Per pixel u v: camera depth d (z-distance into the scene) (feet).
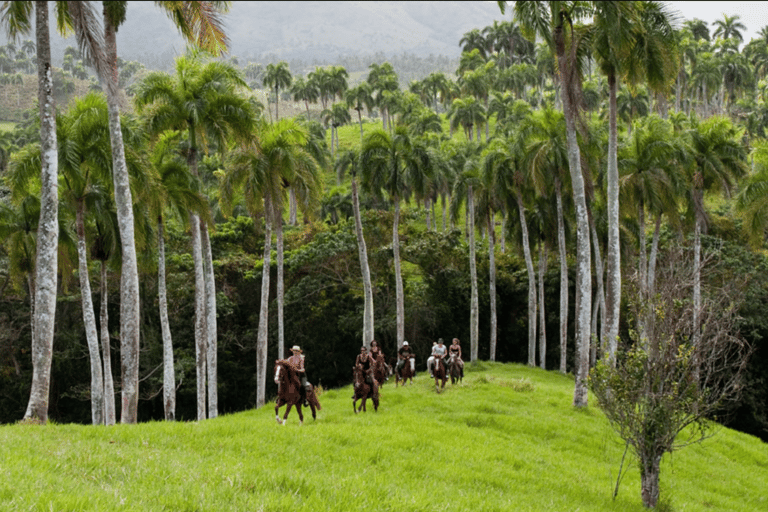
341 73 375.66
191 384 138.10
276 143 96.27
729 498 49.14
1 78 615.98
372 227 148.87
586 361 72.33
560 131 110.63
